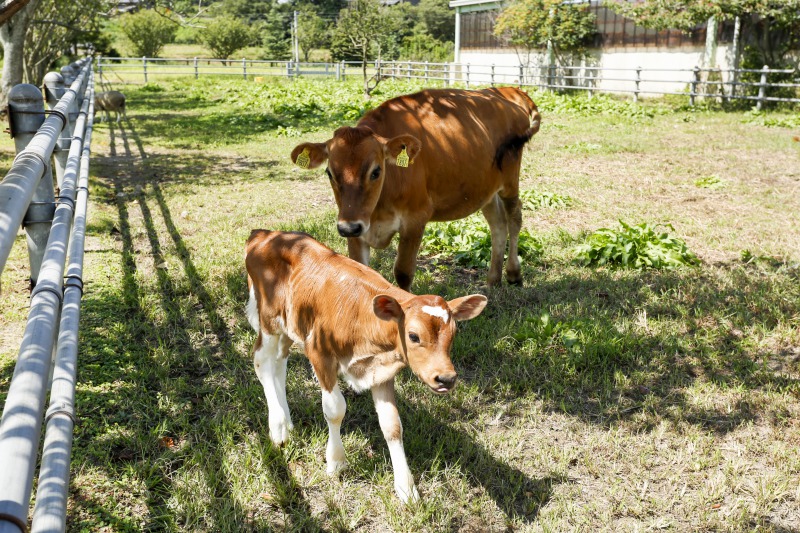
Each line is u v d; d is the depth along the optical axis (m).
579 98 24.20
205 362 5.07
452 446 4.15
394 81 33.19
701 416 4.61
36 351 2.24
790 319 6.00
